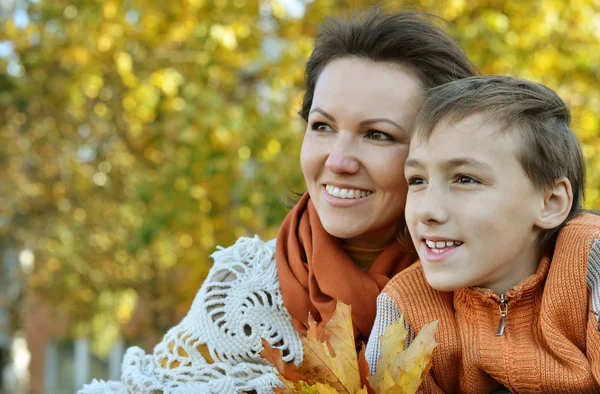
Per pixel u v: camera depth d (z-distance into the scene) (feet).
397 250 6.59
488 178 5.21
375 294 6.26
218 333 6.45
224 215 24.08
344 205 6.36
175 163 25.03
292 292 6.46
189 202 23.89
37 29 26.11
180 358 6.49
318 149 6.40
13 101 28.86
